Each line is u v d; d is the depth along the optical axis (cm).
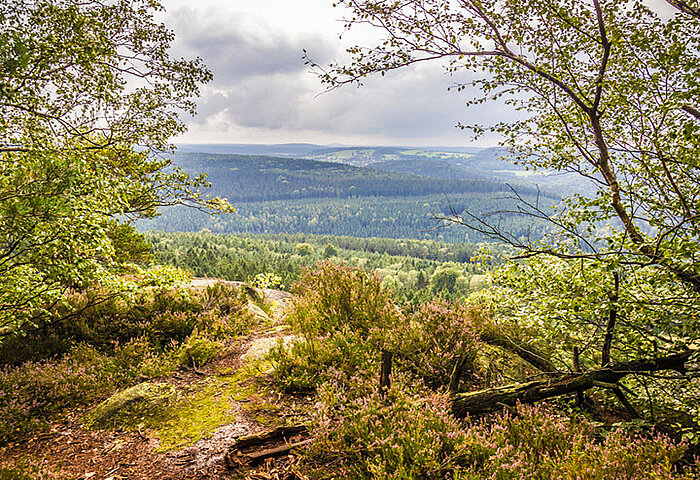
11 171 343
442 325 524
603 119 438
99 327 649
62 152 409
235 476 313
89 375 505
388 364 424
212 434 377
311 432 322
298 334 638
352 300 632
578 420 410
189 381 508
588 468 252
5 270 354
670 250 314
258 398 451
